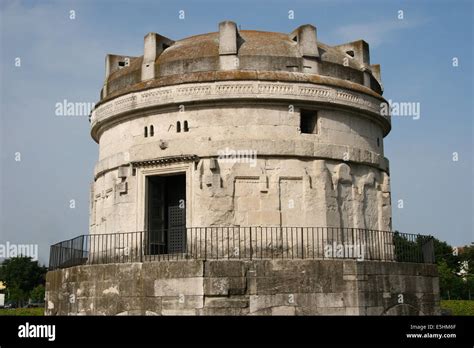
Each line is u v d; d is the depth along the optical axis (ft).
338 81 83.61
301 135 81.10
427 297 79.00
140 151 82.53
